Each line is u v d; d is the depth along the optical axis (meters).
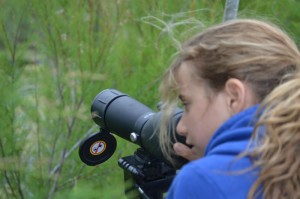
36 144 4.13
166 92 2.31
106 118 3.17
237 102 2.04
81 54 4.44
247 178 1.93
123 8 4.66
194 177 1.95
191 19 3.69
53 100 4.19
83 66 4.36
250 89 2.06
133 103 3.10
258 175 1.93
